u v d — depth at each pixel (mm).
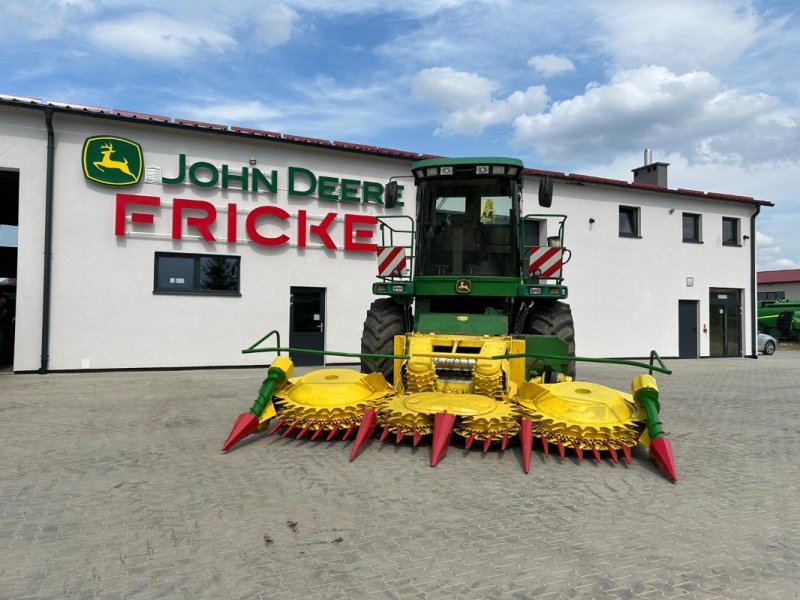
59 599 2668
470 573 2977
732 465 5301
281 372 5852
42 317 11797
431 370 5695
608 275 18047
